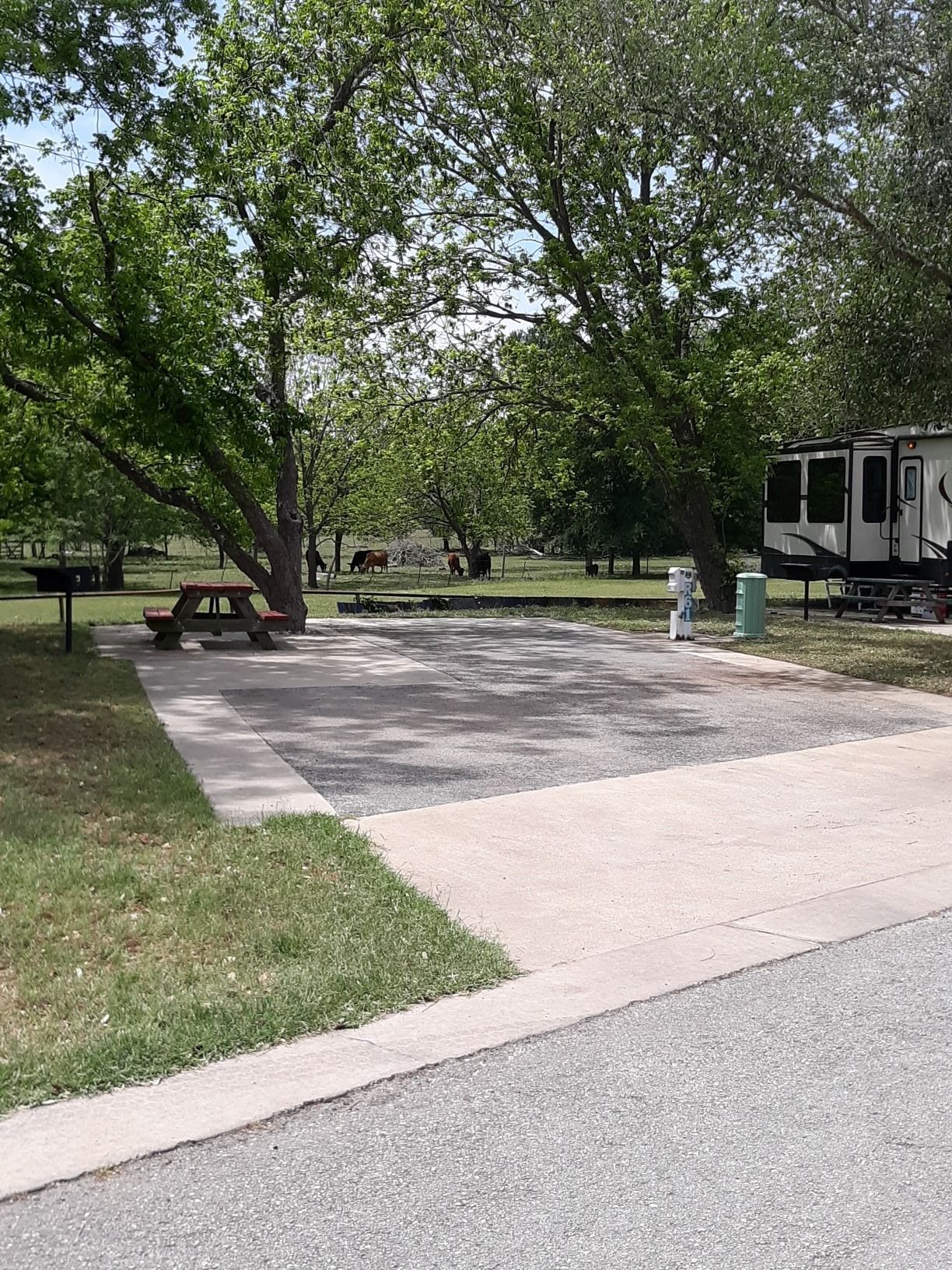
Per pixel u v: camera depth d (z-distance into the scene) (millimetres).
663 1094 3955
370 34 19391
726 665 15180
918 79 13734
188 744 9266
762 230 16516
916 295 14555
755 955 5305
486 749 9523
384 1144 3592
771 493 25953
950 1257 3047
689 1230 3158
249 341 17562
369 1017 4520
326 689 12242
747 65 14469
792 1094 3969
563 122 21328
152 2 14406
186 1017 4359
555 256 22672
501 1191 3336
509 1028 4469
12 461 21125
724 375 22703
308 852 6441
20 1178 3332
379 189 19953
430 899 5855
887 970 5176
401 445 28062
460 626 20562
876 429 19625
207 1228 3145
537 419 26609
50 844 6395
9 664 13086
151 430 16109
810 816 7766
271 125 18828
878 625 21359
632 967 5117
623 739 10109
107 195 16547
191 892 5738
